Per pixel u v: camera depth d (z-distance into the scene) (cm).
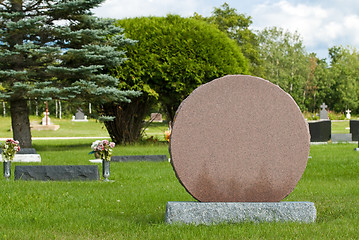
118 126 2552
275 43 8256
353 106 8588
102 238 586
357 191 994
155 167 1434
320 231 610
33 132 4141
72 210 760
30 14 2203
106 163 1167
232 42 2575
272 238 568
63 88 2133
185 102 678
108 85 2277
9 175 1164
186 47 2419
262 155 691
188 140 677
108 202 845
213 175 682
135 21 2512
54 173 1149
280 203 676
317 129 2755
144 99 2548
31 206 785
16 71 2080
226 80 686
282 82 7875
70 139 3441
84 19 2216
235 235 581
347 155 1842
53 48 2067
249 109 690
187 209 655
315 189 1025
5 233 600
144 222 684
